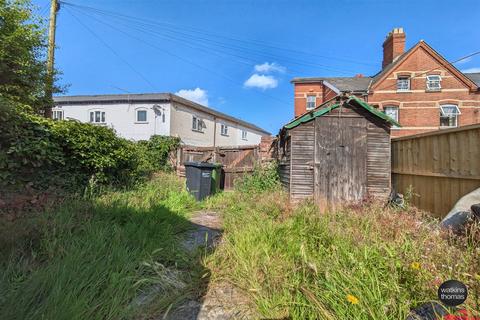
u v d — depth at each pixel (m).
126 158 7.50
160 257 3.31
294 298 2.35
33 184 5.22
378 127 7.04
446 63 15.09
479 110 14.84
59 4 10.05
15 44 8.08
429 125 15.19
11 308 2.02
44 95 9.40
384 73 15.58
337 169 6.99
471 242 2.84
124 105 17.08
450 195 4.99
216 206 6.80
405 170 6.58
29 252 3.04
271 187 8.23
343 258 2.65
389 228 3.70
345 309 2.03
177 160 12.38
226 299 2.61
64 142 5.89
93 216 4.18
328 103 7.16
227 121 24.16
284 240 3.56
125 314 2.24
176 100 17.00
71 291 2.21
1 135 4.83
